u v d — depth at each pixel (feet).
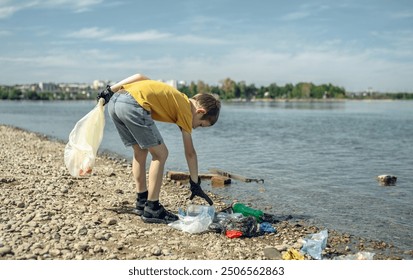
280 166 41.52
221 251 15.98
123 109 17.90
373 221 22.40
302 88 620.49
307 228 20.63
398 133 86.63
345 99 625.82
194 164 18.94
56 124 114.52
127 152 52.80
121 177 30.40
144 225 18.45
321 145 62.54
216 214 19.53
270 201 26.55
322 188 30.89
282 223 21.33
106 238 16.34
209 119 19.03
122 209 20.81
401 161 46.14
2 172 29.30
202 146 59.88
